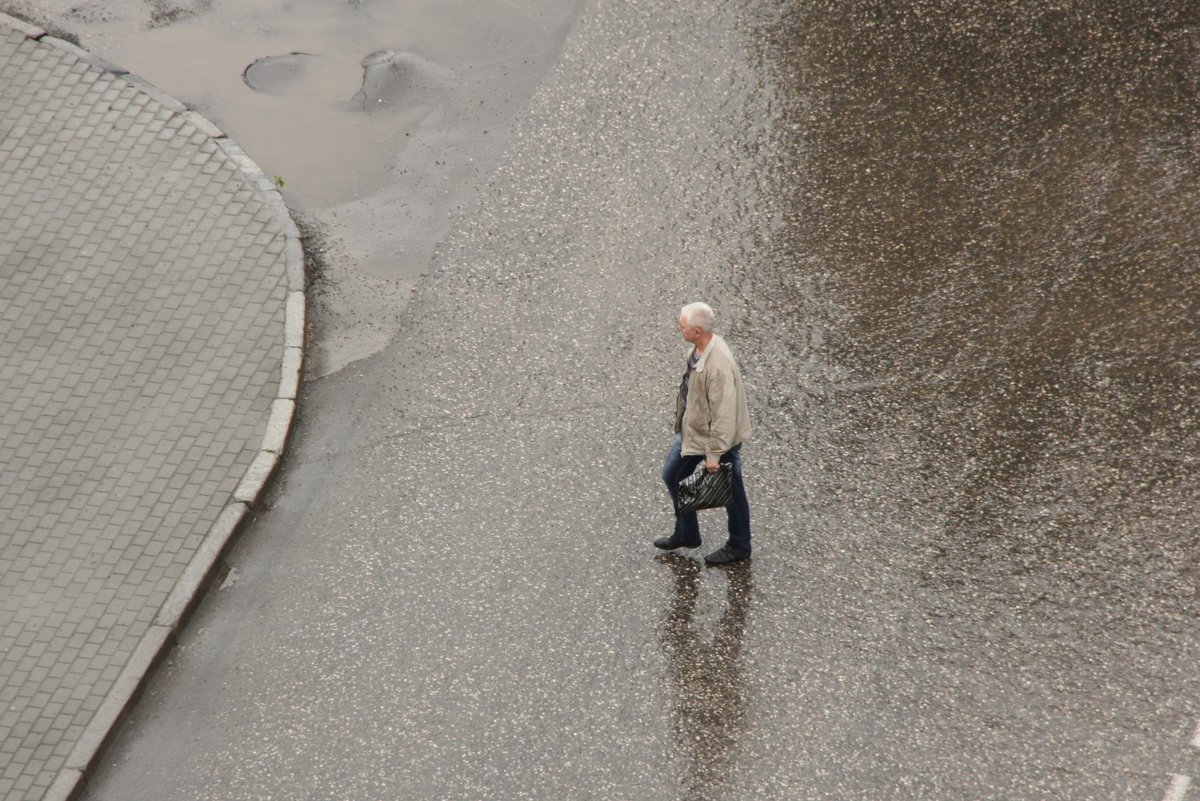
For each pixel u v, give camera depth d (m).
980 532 31.61
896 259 39.44
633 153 43.81
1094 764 26.52
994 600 30.02
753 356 36.56
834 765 26.80
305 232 41.09
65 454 33.62
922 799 26.06
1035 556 30.95
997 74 46.06
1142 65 46.00
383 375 36.62
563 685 28.61
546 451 34.25
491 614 30.25
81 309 37.41
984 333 36.88
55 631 29.53
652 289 38.88
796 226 40.78
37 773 26.86
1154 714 27.42
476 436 34.78
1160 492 32.31
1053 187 41.47
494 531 32.28
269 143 44.50
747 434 29.86
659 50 48.03
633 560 31.47
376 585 31.08
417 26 49.94
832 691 28.27
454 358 37.06
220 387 35.50
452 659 29.27
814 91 45.88
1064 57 46.59
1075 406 34.62
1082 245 39.41
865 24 48.59
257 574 31.47
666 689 28.48
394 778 26.89
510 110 45.84
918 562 31.00
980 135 43.66
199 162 42.41
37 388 35.25
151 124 43.66
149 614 30.02
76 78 45.16
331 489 33.53
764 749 27.19
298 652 29.62
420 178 43.25
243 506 32.50
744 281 39.00
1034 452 33.50
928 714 27.67
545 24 49.78
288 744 27.72
